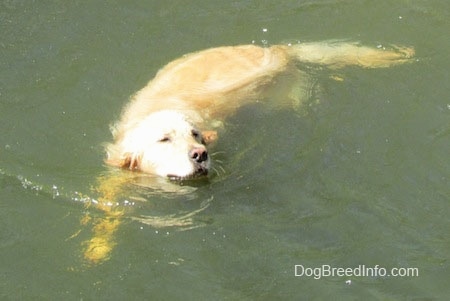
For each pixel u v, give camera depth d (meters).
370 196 9.73
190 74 11.91
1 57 12.77
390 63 12.48
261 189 9.94
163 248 8.94
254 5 14.17
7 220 9.37
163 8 14.06
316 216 9.42
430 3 14.12
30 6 14.04
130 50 13.03
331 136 10.84
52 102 11.75
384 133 10.88
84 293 8.33
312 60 12.65
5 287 8.40
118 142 10.78
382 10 14.01
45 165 10.43
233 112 11.40
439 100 11.53
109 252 8.88
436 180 10.01
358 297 8.24
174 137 10.22
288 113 11.41
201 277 8.52
